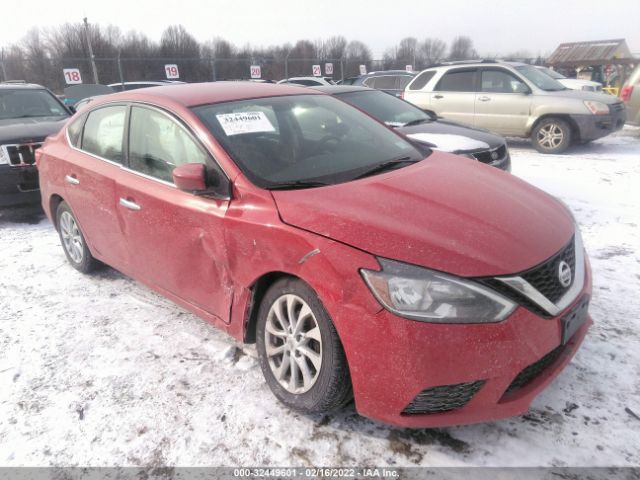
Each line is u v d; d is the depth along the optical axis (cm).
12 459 240
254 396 275
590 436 235
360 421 253
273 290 258
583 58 2498
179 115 311
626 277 393
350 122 362
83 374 302
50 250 517
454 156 353
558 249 236
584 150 999
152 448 242
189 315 367
